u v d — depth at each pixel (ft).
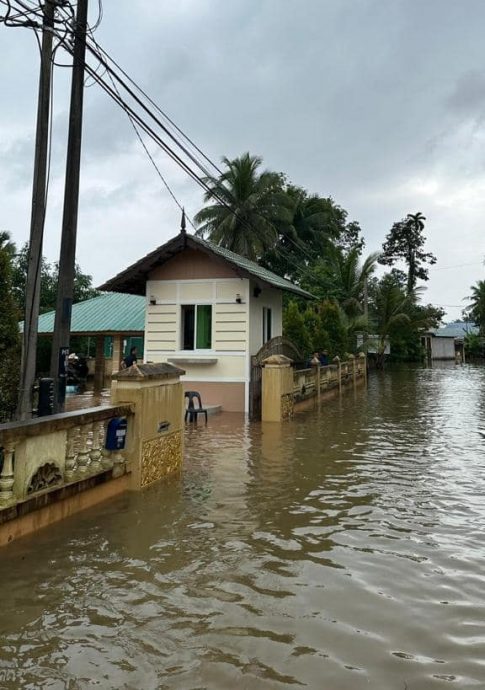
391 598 11.95
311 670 9.20
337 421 42.24
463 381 91.40
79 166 26.84
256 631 10.50
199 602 11.71
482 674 9.12
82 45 26.14
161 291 49.62
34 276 25.80
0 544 14.17
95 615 11.09
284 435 35.04
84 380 81.92
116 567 13.51
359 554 14.56
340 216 158.61
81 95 26.66
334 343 91.30
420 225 200.54
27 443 14.90
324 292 118.42
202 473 23.97
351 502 19.54
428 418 44.09
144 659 9.53
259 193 108.99
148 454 21.26
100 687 8.74
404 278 208.74
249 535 15.98
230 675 9.06
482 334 195.72
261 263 126.11
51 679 8.95
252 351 48.80
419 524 17.12
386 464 26.07
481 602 11.80
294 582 12.76
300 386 49.98
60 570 13.25
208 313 48.70
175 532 16.11
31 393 25.25
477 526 16.93
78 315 76.89
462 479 23.02
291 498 19.99
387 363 155.12
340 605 11.60
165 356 49.26
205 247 45.83
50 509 16.16
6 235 71.15
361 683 8.84
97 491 18.62
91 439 18.39
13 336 24.63
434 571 13.44
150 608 11.42
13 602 11.61
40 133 26.16
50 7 25.22
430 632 10.50
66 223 26.40
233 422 41.29
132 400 20.54
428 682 8.87
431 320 150.61
